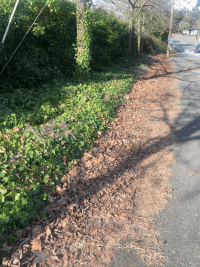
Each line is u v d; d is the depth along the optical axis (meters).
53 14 9.73
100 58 15.05
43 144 4.44
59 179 3.90
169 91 10.93
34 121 6.00
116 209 3.42
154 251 2.73
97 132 5.66
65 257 2.66
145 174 4.30
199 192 3.78
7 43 7.99
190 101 9.14
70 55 11.11
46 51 10.42
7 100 7.04
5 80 8.18
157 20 27.23
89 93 8.14
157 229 3.05
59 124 5.52
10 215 2.92
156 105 8.60
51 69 9.84
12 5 8.07
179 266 2.54
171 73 16.05
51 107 6.89
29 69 8.62
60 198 3.58
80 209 3.40
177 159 4.81
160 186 3.95
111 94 8.47
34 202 3.29
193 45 43.72
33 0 8.80
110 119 6.60
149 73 15.98
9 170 3.81
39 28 8.78
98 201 3.59
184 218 3.23
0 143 4.62
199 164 4.61
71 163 4.36
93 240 2.89
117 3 19.70
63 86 9.18
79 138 5.09
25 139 4.90
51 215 3.22
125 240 2.89
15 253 2.65
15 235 2.86
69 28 10.97
